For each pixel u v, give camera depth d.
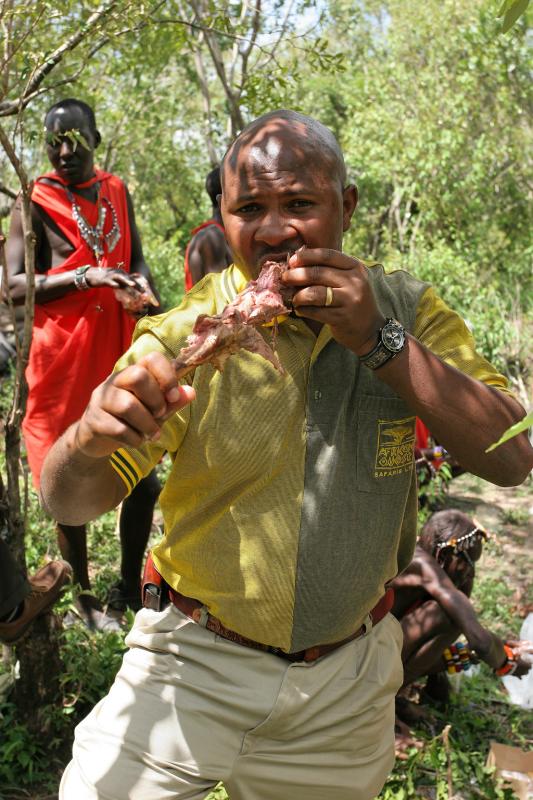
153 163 16.05
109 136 12.41
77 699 3.55
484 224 15.09
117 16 3.57
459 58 14.88
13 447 3.36
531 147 14.82
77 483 1.80
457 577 3.90
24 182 3.19
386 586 2.28
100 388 1.54
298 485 1.96
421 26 15.12
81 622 4.23
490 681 4.29
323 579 1.99
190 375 1.95
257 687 2.03
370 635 2.20
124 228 4.57
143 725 2.02
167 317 2.04
